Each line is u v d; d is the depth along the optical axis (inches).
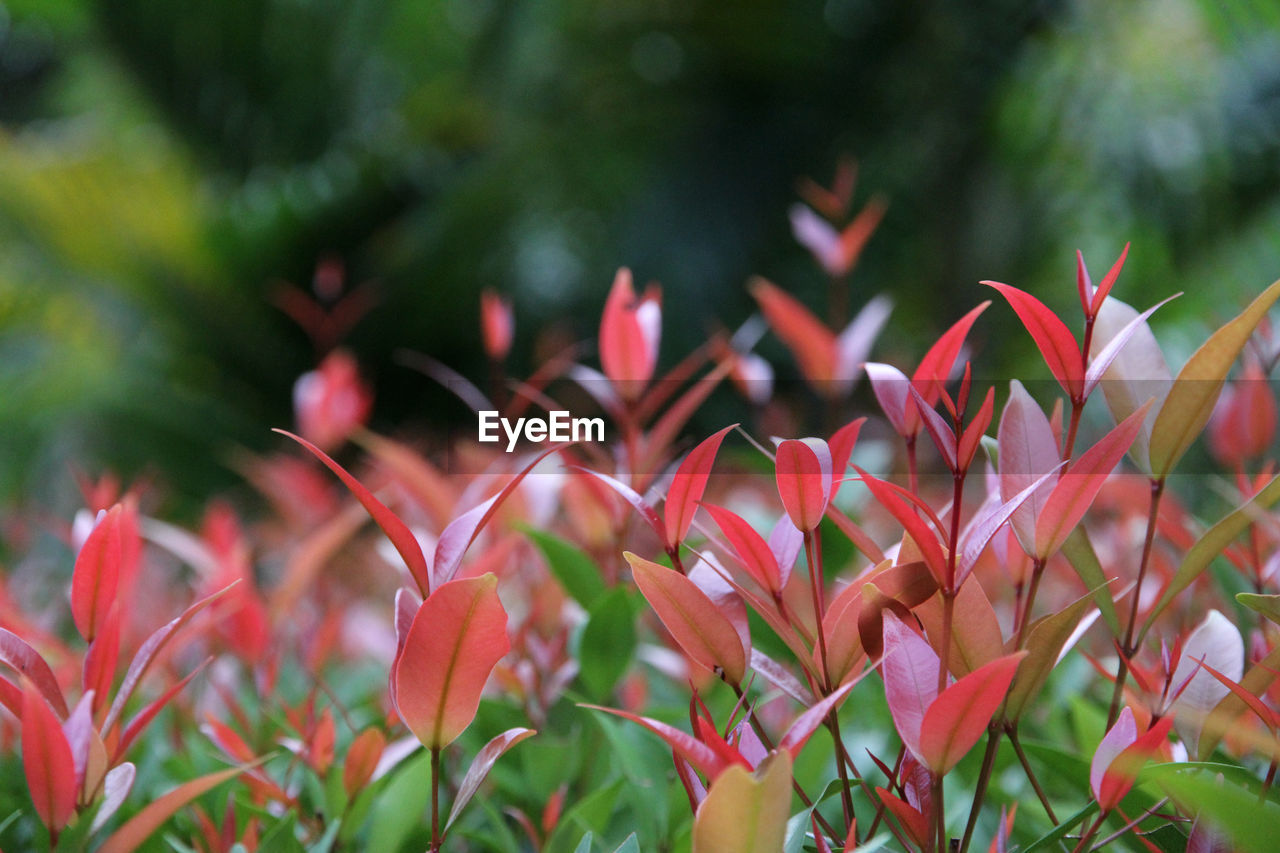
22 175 242.4
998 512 33.9
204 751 40.8
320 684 39.6
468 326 262.5
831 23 271.3
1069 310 228.7
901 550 35.0
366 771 37.5
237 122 288.7
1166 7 216.2
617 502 41.8
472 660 33.5
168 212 249.6
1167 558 42.0
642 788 38.5
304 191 251.4
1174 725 35.9
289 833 36.7
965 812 39.0
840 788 35.3
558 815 39.3
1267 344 42.4
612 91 307.1
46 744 33.5
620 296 40.3
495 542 43.4
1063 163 229.3
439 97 286.0
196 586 48.8
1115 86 225.0
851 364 51.8
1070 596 52.9
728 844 32.7
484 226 252.8
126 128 313.6
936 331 235.8
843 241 57.6
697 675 41.6
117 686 42.6
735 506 53.1
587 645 40.2
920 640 33.9
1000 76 236.7
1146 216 221.5
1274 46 120.3
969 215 237.3
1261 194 210.2
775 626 34.9
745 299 292.4
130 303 256.4
